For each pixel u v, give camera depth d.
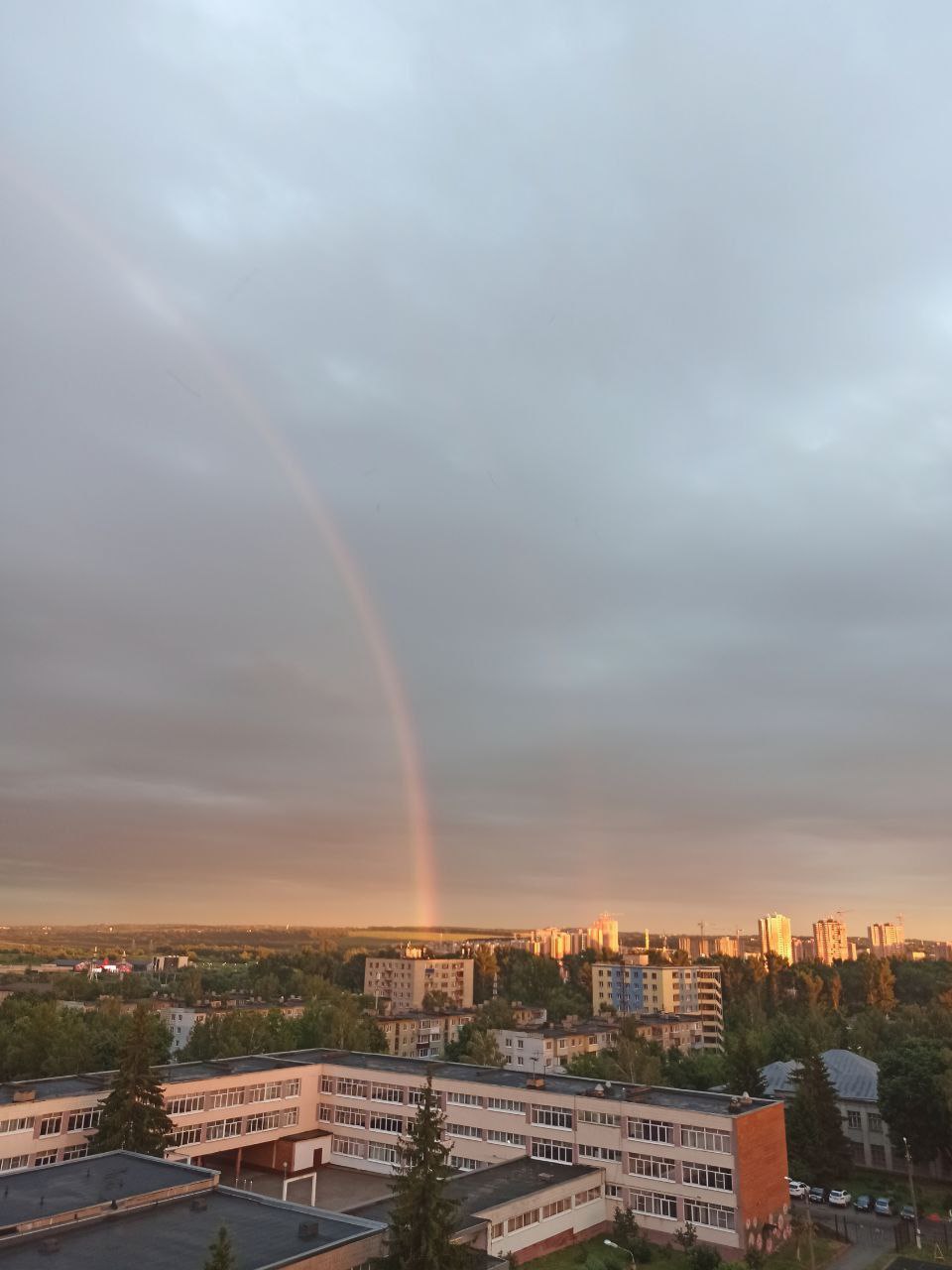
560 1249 60.91
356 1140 84.00
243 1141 80.81
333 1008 127.56
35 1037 103.62
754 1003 162.75
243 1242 40.09
